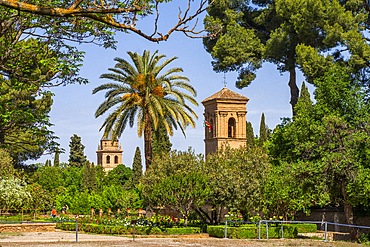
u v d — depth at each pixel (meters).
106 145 148.50
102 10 8.44
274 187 32.66
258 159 35.91
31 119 18.38
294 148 35.16
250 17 53.97
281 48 47.56
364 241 30.25
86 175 92.19
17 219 47.69
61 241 28.64
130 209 51.81
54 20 16.89
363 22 46.97
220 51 49.31
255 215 38.97
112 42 17.06
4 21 17.05
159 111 39.84
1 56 17.64
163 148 70.06
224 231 33.12
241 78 51.28
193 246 25.83
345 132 30.05
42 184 71.19
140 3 9.66
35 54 18.25
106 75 41.22
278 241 29.70
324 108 32.56
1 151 48.03
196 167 38.34
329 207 41.09
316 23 45.00
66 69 18.30
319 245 27.09
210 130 63.38
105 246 25.55
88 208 62.62
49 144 20.16
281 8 46.72
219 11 52.69
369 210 38.03
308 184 30.50
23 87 18.47
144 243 27.61
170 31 9.26
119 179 119.12
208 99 63.41
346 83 32.72
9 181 43.56
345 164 28.67
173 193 34.56
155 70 41.84
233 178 34.47
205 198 34.72
